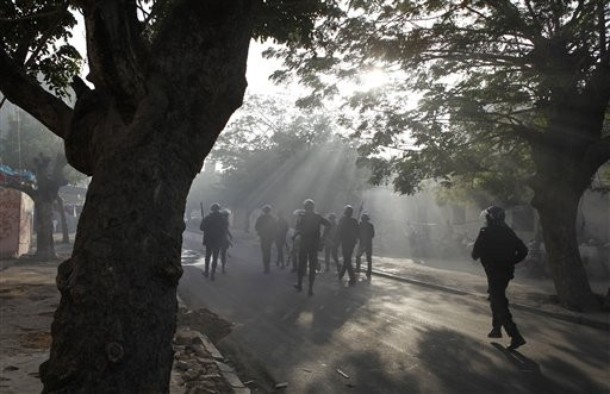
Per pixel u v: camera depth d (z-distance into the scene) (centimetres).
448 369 672
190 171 304
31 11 574
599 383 617
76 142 323
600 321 961
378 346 786
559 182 1162
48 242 2027
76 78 345
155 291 273
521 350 768
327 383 623
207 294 1284
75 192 4075
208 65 308
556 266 1153
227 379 615
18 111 3572
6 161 3694
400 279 1630
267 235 1717
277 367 687
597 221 2239
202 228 1572
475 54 1165
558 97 1130
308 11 529
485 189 1451
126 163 280
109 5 288
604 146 1138
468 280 1563
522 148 1405
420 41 1117
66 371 252
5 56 367
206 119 311
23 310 989
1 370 605
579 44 1091
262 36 555
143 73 298
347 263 1500
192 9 311
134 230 272
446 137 1229
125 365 255
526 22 1081
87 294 260
